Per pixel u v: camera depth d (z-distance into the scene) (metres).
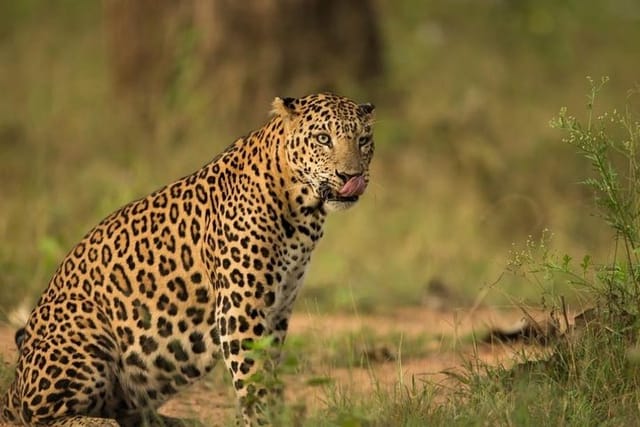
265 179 9.06
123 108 21.53
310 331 12.12
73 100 22.92
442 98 23.20
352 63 21.33
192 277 9.19
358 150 9.24
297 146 9.09
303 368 10.47
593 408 8.85
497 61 27.53
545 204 19.30
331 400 9.46
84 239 9.48
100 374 9.02
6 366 10.33
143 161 18.48
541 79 27.33
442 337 11.49
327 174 9.12
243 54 20.73
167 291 9.17
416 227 17.61
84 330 9.11
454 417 8.71
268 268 9.06
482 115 22.25
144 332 9.16
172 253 9.21
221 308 9.02
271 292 9.09
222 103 20.42
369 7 21.67
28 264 13.97
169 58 21.28
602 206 10.23
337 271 15.68
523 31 29.95
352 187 9.10
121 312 9.18
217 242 9.07
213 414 10.00
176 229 9.23
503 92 25.67
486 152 20.31
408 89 23.34
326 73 21.00
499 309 13.96
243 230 9.02
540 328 10.03
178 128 20.16
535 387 8.92
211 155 18.94
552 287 9.91
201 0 20.98
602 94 26.45
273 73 20.70
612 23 32.16
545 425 8.52
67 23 28.61
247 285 9.02
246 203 9.03
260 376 8.60
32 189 17.28
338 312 14.16
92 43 27.12
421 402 9.12
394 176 19.61
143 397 9.27
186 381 9.31
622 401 8.84
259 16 20.80
